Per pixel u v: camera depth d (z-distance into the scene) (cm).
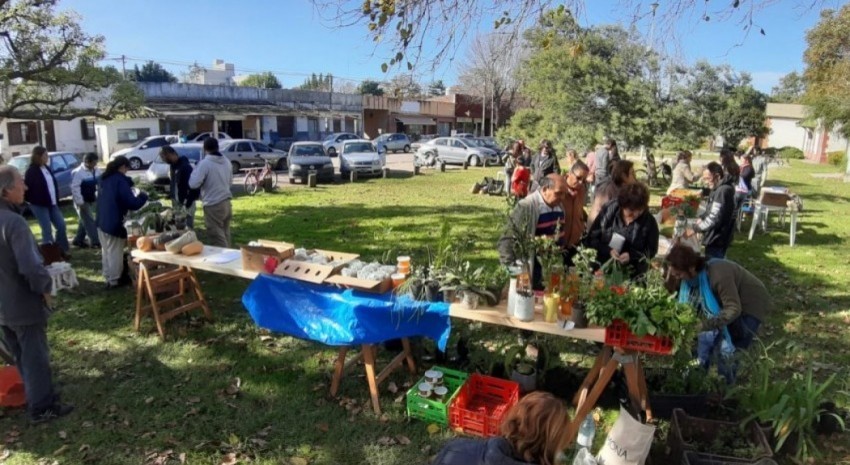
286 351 475
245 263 432
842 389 392
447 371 398
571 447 335
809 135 4134
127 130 2934
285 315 399
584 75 1559
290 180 1812
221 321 540
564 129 1652
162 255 485
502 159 2595
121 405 388
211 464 326
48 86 1042
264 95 3906
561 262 344
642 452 284
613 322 308
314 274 399
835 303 612
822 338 510
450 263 405
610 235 415
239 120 3678
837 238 973
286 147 3350
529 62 1631
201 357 463
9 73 917
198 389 410
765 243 930
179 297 539
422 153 2547
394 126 4994
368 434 355
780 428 314
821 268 764
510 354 398
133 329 518
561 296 330
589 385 353
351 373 434
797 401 325
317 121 4262
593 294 313
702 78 1603
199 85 3497
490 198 1477
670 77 1580
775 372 440
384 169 2012
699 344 381
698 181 1073
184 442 346
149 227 536
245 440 347
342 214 1197
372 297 377
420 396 370
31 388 360
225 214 680
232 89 3706
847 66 2156
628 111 1602
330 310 381
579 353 465
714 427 321
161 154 724
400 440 348
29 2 932
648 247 407
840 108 2175
